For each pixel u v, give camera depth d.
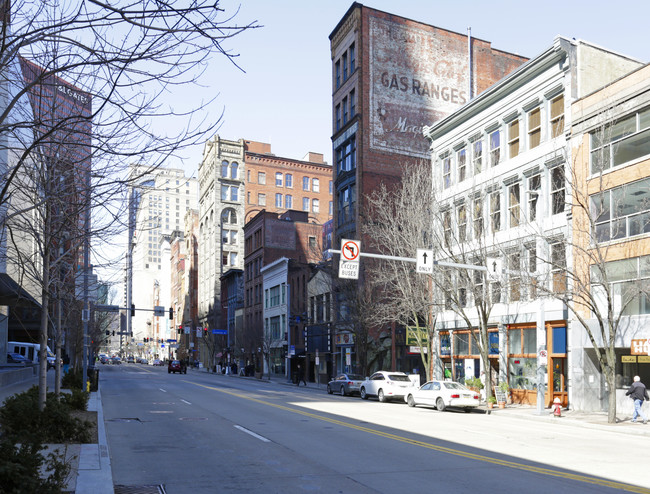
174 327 157.62
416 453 13.54
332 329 53.38
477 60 54.62
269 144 117.12
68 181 11.84
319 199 114.12
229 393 35.81
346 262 22.55
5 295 32.09
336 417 21.89
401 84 51.47
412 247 34.00
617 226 24.22
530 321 30.28
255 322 78.31
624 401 25.22
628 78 25.59
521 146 31.78
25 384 37.16
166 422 20.02
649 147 24.64
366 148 49.31
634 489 9.75
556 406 24.16
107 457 12.21
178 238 158.75
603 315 25.92
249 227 87.56
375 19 51.28
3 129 6.47
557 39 28.70
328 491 9.72
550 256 29.28
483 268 24.02
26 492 6.82
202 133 6.82
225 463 12.33
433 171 39.69
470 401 26.61
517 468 11.67
